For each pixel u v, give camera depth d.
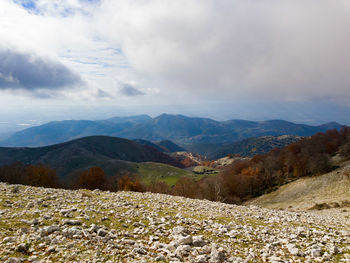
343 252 10.30
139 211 14.42
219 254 8.77
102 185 74.62
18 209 12.05
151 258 8.25
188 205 19.31
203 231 11.91
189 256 8.46
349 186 60.72
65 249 7.96
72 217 11.38
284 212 21.27
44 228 9.14
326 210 38.34
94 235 9.48
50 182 69.81
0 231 8.68
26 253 7.47
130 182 67.56
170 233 10.96
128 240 9.51
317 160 92.00
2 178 66.00
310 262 9.11
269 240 11.41
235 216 16.53
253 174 109.56
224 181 99.56
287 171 108.44
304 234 12.87
